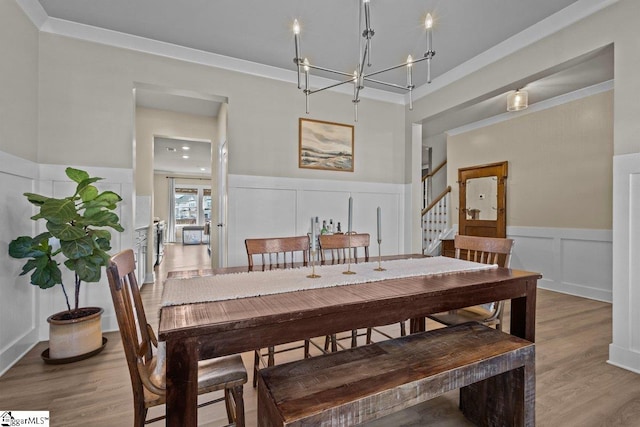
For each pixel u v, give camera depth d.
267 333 1.10
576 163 3.91
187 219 12.07
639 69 1.99
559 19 2.41
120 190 2.79
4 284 2.04
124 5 2.35
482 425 1.56
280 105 3.47
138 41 2.81
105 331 2.73
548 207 4.21
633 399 1.74
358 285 1.48
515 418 1.43
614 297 2.15
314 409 0.99
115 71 2.76
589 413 1.62
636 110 2.01
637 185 2.02
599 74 3.32
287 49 3.00
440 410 1.71
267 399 1.09
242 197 3.30
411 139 4.07
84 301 2.67
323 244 2.34
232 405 1.45
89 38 2.67
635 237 2.04
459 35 2.71
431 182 6.40
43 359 2.14
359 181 3.92
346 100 3.84
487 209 5.00
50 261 2.15
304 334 1.15
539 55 2.56
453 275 1.69
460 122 5.17
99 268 2.16
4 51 2.04
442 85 3.55
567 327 2.83
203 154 7.62
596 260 3.74
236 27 2.64
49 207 1.99
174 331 0.95
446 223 5.73
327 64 3.27
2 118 2.02
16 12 2.18
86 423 1.54
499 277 1.64
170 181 11.49
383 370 1.23
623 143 2.08
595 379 1.95
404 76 3.53
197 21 2.55
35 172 2.45
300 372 1.22
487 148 5.02
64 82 2.60
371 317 1.26
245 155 3.31
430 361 1.30
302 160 3.58
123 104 2.79
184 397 1.00
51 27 2.54
